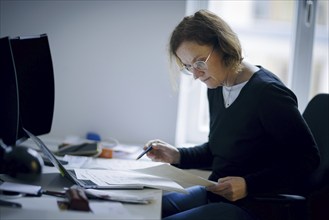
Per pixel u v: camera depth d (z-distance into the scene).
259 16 2.42
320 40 2.42
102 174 1.36
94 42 2.22
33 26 2.22
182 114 2.37
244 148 1.54
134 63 2.22
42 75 1.57
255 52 2.44
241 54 1.55
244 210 1.40
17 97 1.16
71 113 2.26
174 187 1.25
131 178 1.32
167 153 1.75
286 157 1.48
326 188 1.55
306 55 2.37
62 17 2.21
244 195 1.40
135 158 1.85
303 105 2.41
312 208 1.79
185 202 1.52
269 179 1.43
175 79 1.75
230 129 1.58
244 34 2.43
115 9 2.20
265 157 1.54
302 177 1.56
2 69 1.14
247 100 1.52
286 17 2.41
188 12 2.29
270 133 1.47
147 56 2.22
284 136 1.43
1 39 1.13
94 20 2.21
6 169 0.96
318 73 2.44
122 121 2.26
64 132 2.27
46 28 2.22
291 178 1.50
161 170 1.39
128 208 1.06
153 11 2.20
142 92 2.24
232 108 1.58
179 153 1.77
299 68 2.38
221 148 1.62
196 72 1.54
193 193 1.56
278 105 1.44
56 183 1.25
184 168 1.79
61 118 2.26
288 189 1.53
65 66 2.23
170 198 1.52
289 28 2.42
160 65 2.22
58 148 1.92
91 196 1.10
